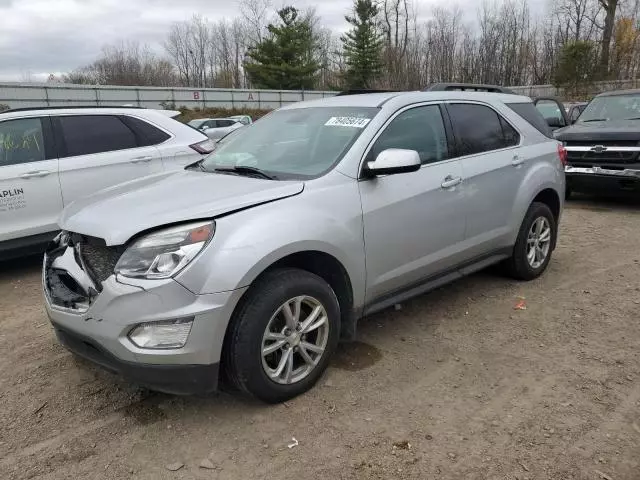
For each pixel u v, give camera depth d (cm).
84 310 308
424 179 407
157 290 287
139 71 6938
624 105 987
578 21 4703
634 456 286
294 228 322
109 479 277
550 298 500
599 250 656
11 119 598
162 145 691
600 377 362
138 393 355
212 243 297
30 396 354
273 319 317
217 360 301
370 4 5228
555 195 550
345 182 361
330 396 343
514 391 347
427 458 286
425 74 4788
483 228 466
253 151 420
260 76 5297
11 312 504
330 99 456
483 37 4741
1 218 576
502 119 504
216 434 310
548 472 275
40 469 285
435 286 433
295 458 288
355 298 368
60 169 611
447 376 366
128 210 321
